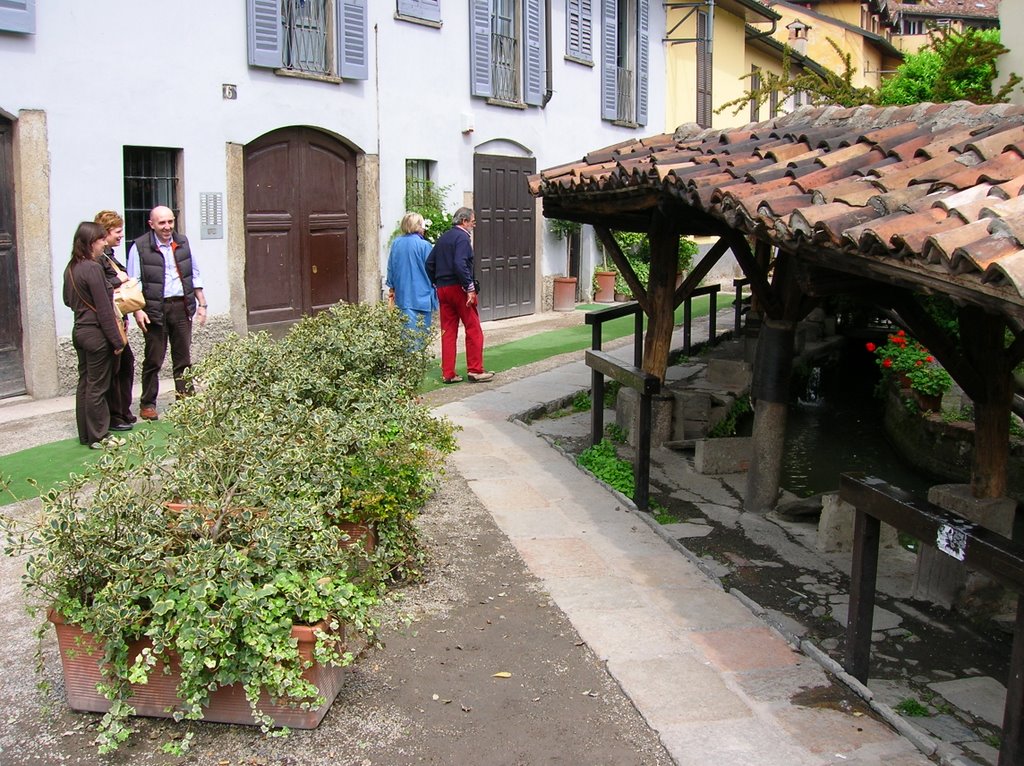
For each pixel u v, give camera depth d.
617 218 8.61
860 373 13.63
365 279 12.75
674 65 20.56
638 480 6.46
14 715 3.67
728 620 4.67
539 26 15.79
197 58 10.30
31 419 8.32
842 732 3.65
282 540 3.57
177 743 3.46
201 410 4.69
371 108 12.58
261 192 11.34
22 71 8.71
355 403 5.48
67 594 3.53
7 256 8.88
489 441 8.00
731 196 4.70
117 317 7.38
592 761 3.46
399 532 5.00
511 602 4.80
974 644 4.81
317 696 3.49
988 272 2.90
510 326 15.21
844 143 5.43
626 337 13.98
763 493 6.70
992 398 5.46
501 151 15.43
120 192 9.66
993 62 9.49
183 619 3.33
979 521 5.39
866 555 3.99
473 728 3.65
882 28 36.62
